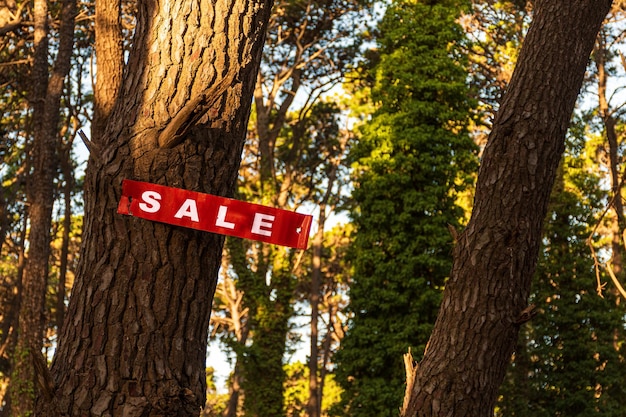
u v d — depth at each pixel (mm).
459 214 21719
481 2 26906
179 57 3504
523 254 4461
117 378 3268
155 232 3371
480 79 27453
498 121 4688
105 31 6957
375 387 20094
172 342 3352
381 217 21156
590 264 22844
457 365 4371
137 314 3324
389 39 23031
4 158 28844
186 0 3543
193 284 3410
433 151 21750
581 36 4758
